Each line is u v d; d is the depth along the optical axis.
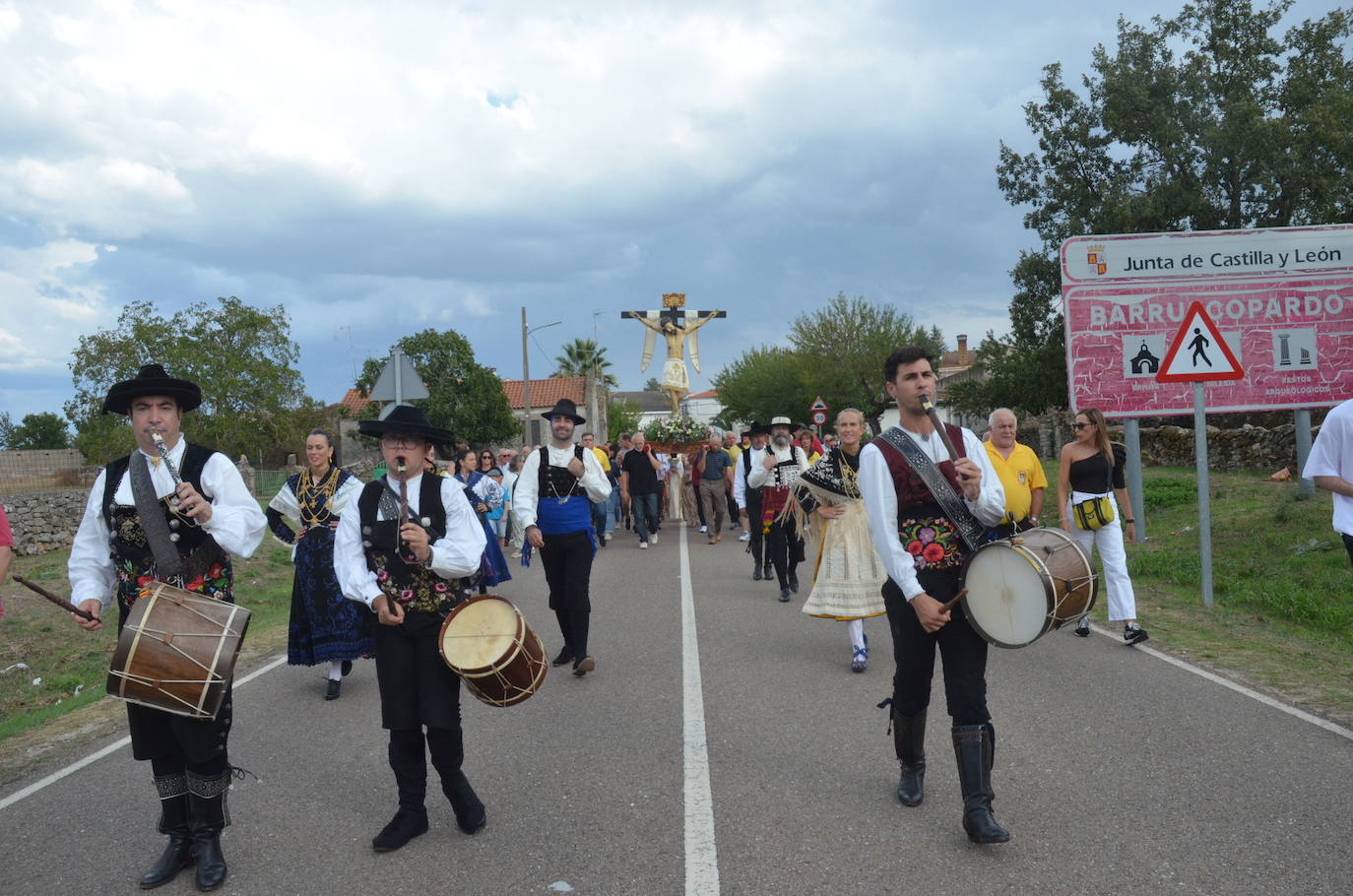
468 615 4.05
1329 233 12.83
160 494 3.90
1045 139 31.81
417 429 4.13
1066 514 7.68
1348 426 5.07
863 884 3.57
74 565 3.96
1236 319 12.89
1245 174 28.56
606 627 9.08
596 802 4.51
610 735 5.59
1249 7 28.77
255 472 31.20
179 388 3.92
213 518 3.87
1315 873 3.50
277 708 6.60
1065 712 5.71
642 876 3.71
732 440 18.31
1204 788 4.39
